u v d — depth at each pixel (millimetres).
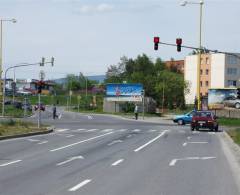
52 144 28078
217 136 38031
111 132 41125
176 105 126562
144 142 30594
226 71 146000
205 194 12133
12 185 13188
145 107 108500
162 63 179375
